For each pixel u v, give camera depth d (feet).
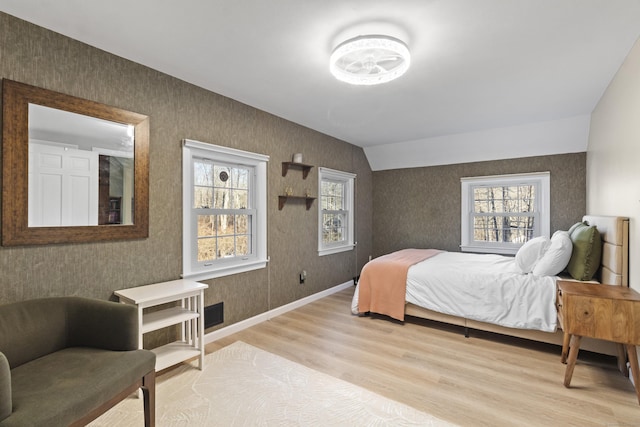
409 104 10.78
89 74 6.99
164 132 8.43
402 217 17.89
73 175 6.72
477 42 6.81
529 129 13.28
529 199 14.56
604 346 7.87
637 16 5.89
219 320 9.86
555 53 7.32
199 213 9.43
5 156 5.82
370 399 6.55
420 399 6.55
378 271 11.48
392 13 5.80
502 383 7.16
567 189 13.50
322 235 14.98
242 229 10.97
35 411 3.86
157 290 7.45
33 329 5.36
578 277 8.72
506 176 14.75
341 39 6.72
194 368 7.83
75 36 6.66
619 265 7.57
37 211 6.21
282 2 5.49
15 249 6.00
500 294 9.21
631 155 7.25
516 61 7.69
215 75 8.57
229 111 10.21
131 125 7.68
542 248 9.48
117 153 7.43
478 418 5.95
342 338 9.77
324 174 14.87
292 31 6.43
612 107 8.79
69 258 6.71
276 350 8.89
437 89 9.45
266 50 7.22
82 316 5.80
